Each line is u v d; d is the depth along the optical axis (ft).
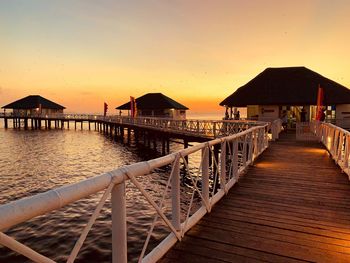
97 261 24.00
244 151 26.99
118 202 7.94
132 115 118.32
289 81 87.76
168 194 43.11
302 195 19.29
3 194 43.91
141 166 8.65
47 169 64.03
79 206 36.94
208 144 15.19
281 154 37.37
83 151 94.43
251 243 12.19
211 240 12.40
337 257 11.12
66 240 27.89
